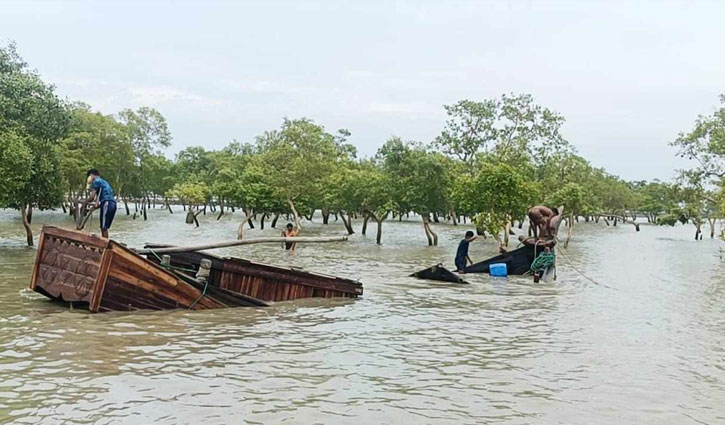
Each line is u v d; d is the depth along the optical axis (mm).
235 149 99250
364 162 71750
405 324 13867
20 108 27469
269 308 15188
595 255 37562
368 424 7500
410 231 57969
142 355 10289
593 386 9391
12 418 7309
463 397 8680
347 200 43969
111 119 66750
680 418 8047
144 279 13500
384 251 35281
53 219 57219
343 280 17172
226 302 14812
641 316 15672
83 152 57062
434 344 11953
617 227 86812
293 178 45156
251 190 50594
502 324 14164
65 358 9930
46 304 14180
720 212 34969
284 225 61438
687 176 43875
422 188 40219
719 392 9203
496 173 32469
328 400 8359
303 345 11516
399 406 8203
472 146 49719
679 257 36969
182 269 15273
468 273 24500
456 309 16078
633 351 11742
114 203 14328
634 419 7973
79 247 13539
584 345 12164
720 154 41406
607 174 96625
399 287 19969
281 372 9625
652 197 103625
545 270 22688
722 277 25734
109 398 8109
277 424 7387
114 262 13062
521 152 47719
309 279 16641
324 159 47031
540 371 10164
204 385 8805
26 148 24578
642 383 9602
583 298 18578
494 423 7691
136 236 42062
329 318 14242
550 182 48719
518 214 33125
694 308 17156
